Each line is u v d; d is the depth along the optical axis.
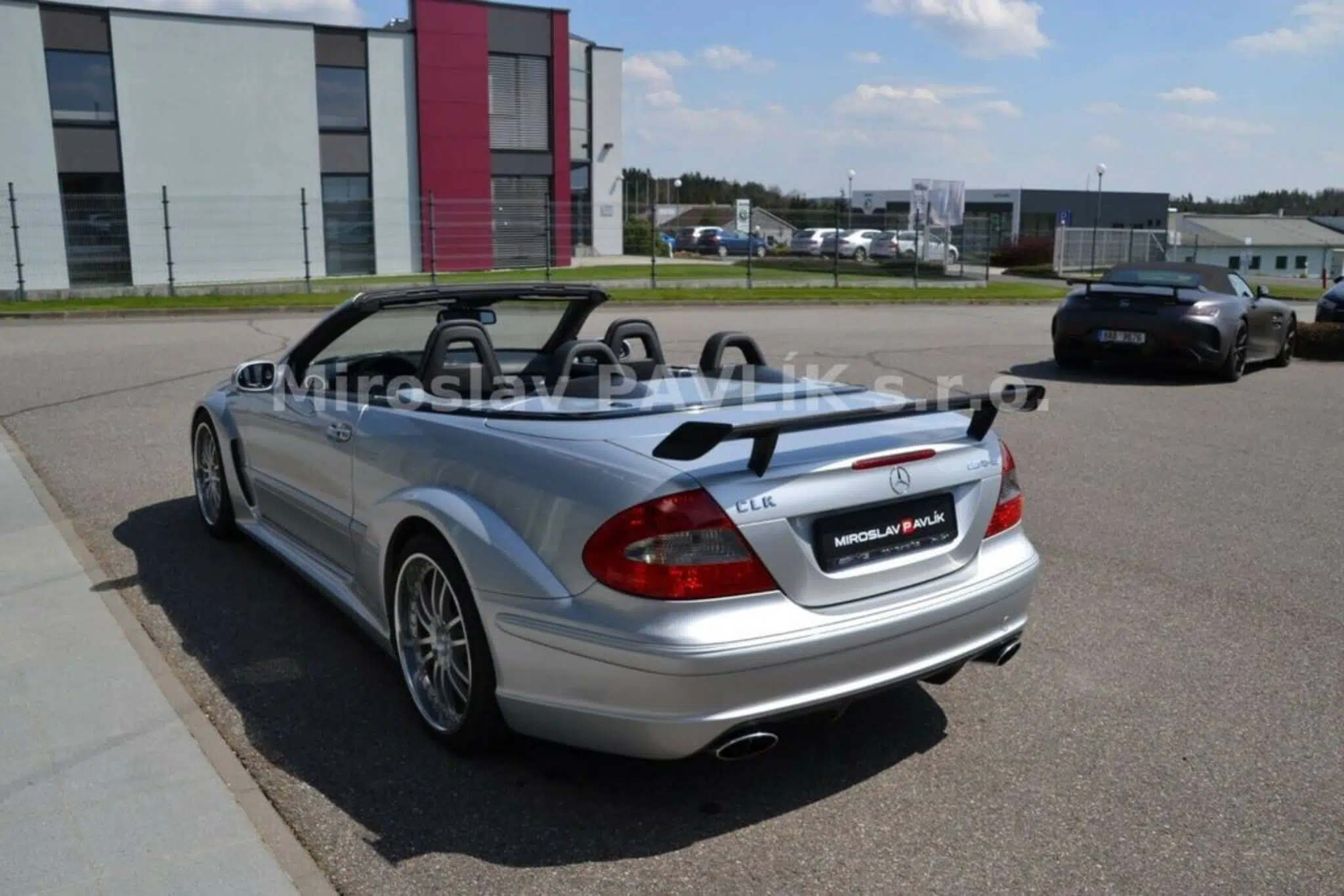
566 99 34.47
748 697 2.88
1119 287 12.27
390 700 3.81
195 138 28.73
